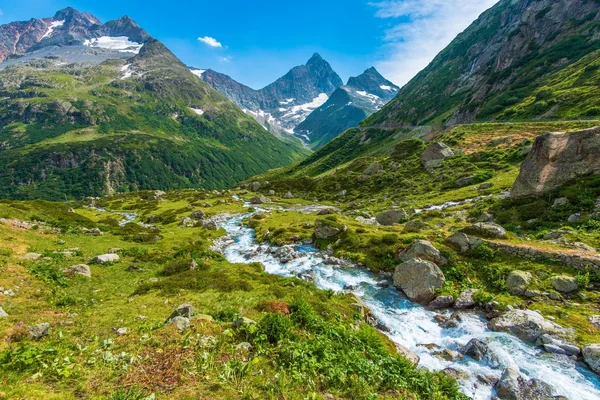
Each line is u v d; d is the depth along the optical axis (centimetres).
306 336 1422
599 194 3425
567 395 1403
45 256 2856
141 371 1005
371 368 1257
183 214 8288
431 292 2569
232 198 11400
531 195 4088
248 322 1395
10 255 2614
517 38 19175
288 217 6706
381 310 2458
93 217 8106
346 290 2892
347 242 4075
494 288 2520
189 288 2441
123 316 1734
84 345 1225
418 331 2123
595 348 1609
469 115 16262
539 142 4166
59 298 1973
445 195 6706
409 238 3562
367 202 8356
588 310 2006
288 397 964
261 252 4391
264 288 2459
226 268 3303
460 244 3114
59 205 6291
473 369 1644
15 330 1264
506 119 11662
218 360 1117
